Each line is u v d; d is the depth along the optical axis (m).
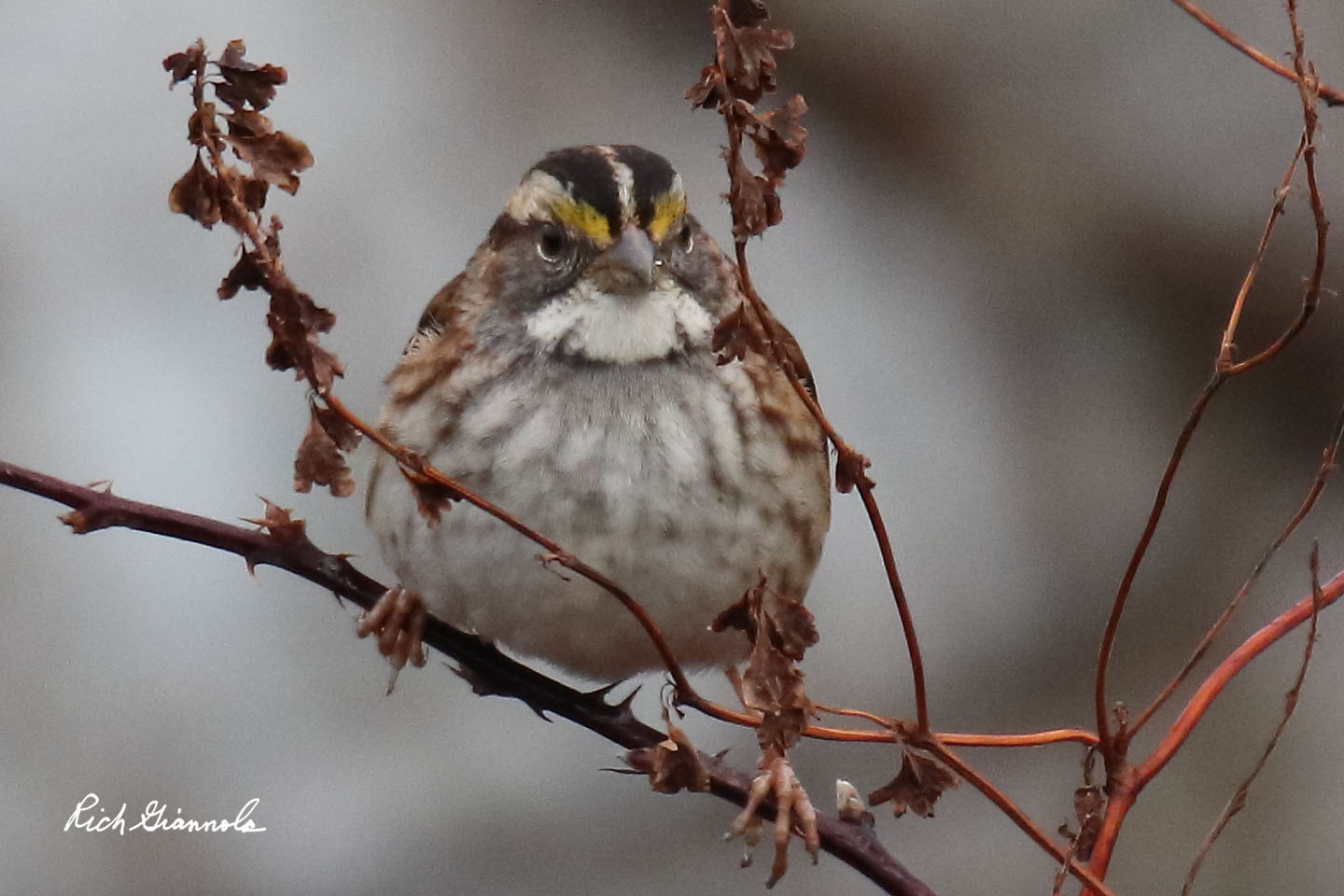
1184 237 14.38
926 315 14.97
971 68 14.95
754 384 8.66
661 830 13.38
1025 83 14.90
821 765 13.64
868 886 13.09
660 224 8.59
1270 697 13.14
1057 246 14.80
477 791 13.42
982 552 14.38
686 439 8.49
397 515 8.66
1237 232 14.19
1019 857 12.93
